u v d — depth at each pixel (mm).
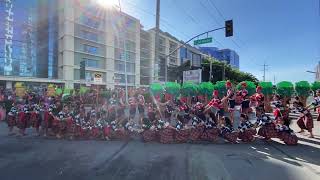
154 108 10305
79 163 7148
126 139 10094
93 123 10273
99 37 59625
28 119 11203
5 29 45844
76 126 10305
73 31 53812
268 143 9430
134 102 10758
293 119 14547
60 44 53969
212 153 8117
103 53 60531
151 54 78125
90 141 9938
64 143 9609
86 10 56500
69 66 52906
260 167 6766
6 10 45844
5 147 9000
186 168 6695
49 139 10328
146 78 76625
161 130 9602
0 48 45375
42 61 51500
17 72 47594
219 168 6691
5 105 15227
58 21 53625
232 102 10312
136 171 6492
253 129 9633
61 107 11078
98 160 7430
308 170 6551
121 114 10352
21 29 48031
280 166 6852
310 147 8820
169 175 6199
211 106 9836
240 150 8484
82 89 19469
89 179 5969
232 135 9469
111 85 60438
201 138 9680
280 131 9289
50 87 18938
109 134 10094
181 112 9992
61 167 6812
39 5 50375
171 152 8266
